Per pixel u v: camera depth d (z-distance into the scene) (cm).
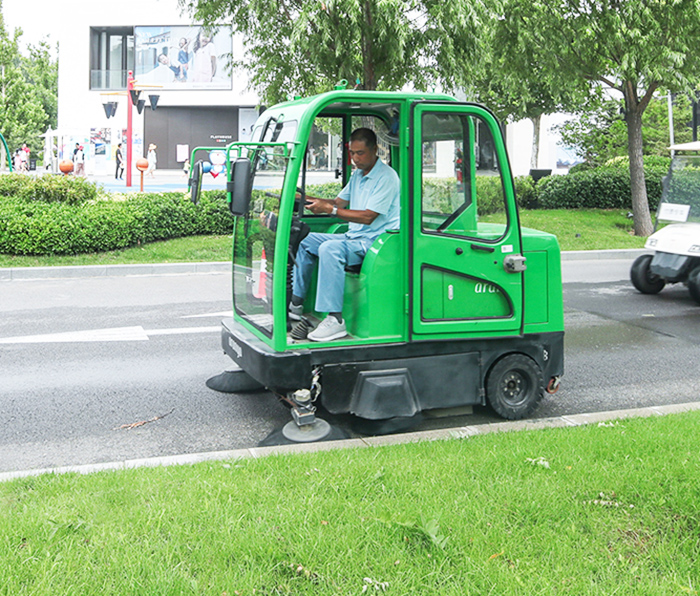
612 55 1694
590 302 1084
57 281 1198
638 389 668
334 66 1447
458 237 520
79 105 4047
